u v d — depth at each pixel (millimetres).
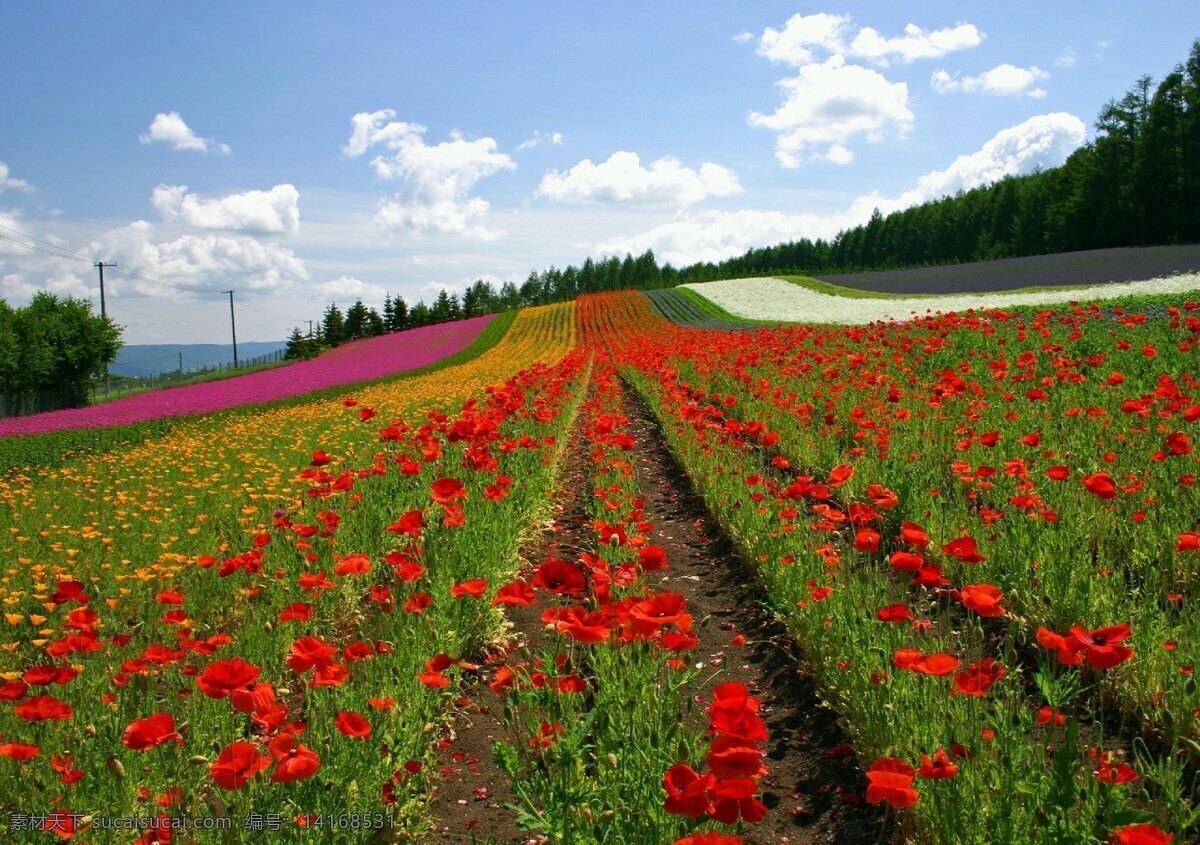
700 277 126000
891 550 5953
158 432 18359
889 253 115312
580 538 7293
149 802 2967
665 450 11914
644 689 3191
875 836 3164
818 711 4160
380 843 2898
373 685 3525
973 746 2727
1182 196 63938
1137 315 12828
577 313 66688
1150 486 5555
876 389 10297
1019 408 8586
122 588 5609
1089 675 3947
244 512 7340
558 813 2549
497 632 4977
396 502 6629
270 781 2730
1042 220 82438
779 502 5793
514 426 10141
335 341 94562
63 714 2703
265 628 4543
